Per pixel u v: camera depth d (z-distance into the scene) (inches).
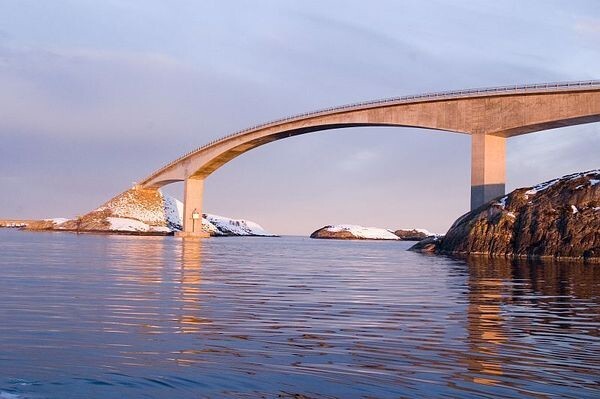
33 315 701.3
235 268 1622.8
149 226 6732.3
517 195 2856.8
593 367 492.7
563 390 427.2
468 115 3282.5
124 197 7096.5
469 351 544.7
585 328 677.3
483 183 3189.0
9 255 1985.7
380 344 569.0
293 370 468.8
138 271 1395.2
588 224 2442.2
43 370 458.0
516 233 2674.7
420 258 2481.5
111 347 537.6
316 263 2006.6
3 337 571.8
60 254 2110.0
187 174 5797.2
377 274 1497.3
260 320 698.8
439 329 655.8
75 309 754.8
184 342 564.4
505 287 1162.0
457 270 1680.6
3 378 435.8
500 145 3262.8
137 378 440.5
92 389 414.3
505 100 3122.5
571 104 2893.7
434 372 469.7
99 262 1697.8
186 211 5772.6
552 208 2630.4
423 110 3526.1
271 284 1159.6
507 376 461.7
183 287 1054.4
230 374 454.6
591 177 2696.9
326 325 671.8
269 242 5669.3
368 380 444.8
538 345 577.0
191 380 437.7
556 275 1499.8
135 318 694.5
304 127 4303.6
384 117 3757.4
